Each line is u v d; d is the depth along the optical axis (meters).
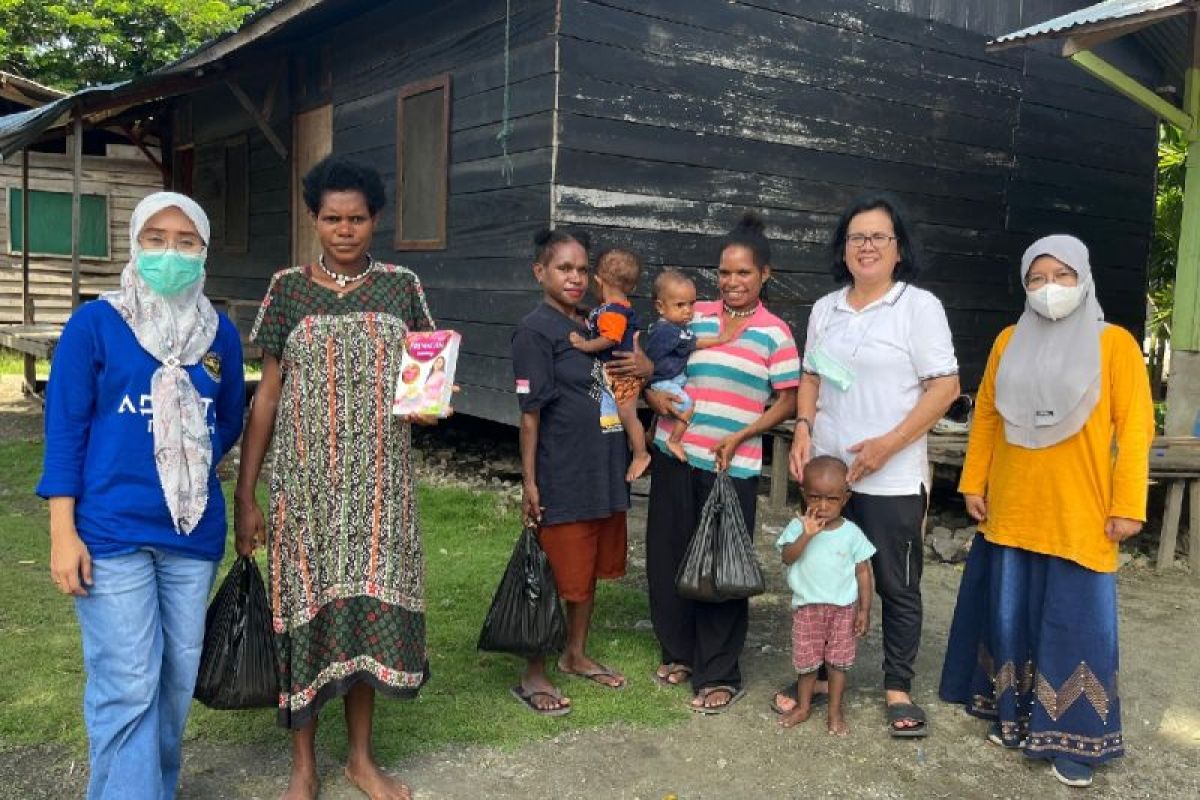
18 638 4.23
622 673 4.10
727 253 3.75
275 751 3.34
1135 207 10.64
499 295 7.46
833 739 3.60
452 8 7.84
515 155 7.20
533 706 3.71
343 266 2.92
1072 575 3.33
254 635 2.85
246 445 2.94
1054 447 3.34
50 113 9.59
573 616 4.00
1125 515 3.24
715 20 7.46
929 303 3.58
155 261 2.48
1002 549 3.52
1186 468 5.81
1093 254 10.38
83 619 2.54
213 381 2.67
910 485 3.61
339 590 2.85
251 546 2.91
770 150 7.85
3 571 5.14
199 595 2.71
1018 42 6.89
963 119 9.09
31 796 3.00
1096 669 3.32
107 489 2.51
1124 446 3.26
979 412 3.72
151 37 21.42
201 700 2.85
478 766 3.30
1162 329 14.41
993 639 3.58
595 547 3.81
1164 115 7.48
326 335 2.83
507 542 5.97
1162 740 3.71
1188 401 7.75
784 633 4.70
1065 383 3.29
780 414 3.80
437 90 8.02
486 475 7.95
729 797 3.18
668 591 3.99
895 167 8.66
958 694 3.84
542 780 3.23
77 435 2.48
